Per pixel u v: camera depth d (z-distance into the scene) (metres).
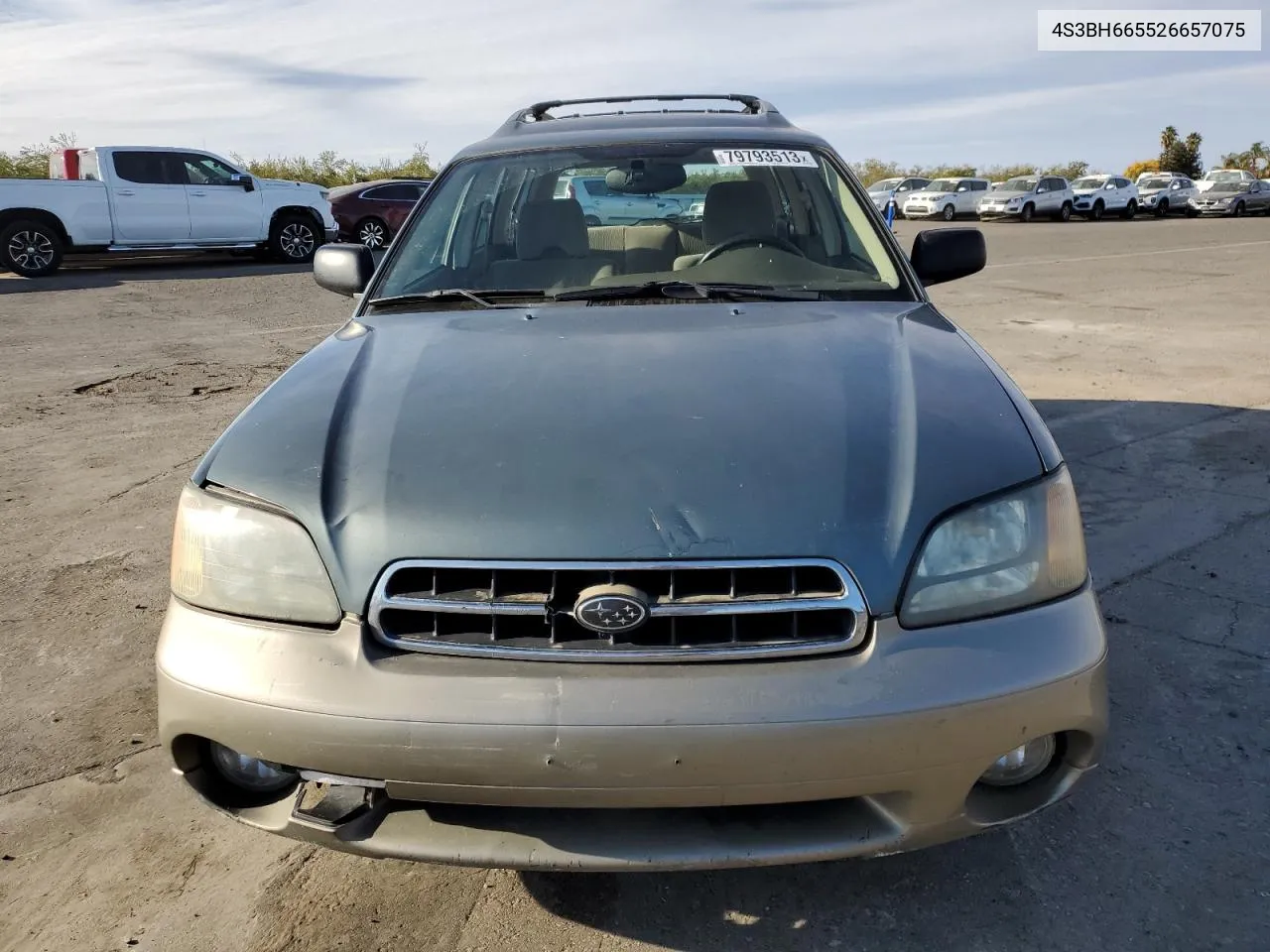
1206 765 2.40
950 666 1.62
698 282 2.74
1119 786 2.33
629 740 1.57
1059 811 2.25
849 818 1.70
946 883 2.05
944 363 2.14
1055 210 30.12
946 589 1.66
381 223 17.27
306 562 1.73
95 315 9.96
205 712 1.71
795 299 2.61
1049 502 1.78
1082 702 1.67
